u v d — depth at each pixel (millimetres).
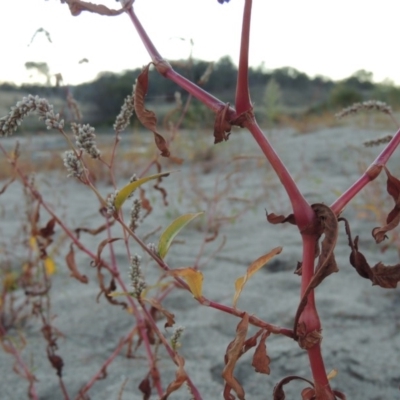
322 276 371
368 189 1793
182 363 447
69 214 2148
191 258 1524
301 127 4473
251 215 1970
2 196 2594
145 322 711
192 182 2291
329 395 398
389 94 5719
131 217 535
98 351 1018
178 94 907
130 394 861
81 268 1430
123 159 3135
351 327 1059
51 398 876
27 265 1246
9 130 421
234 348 390
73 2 403
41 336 1074
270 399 848
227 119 389
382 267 408
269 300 1213
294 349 984
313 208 391
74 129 480
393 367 906
